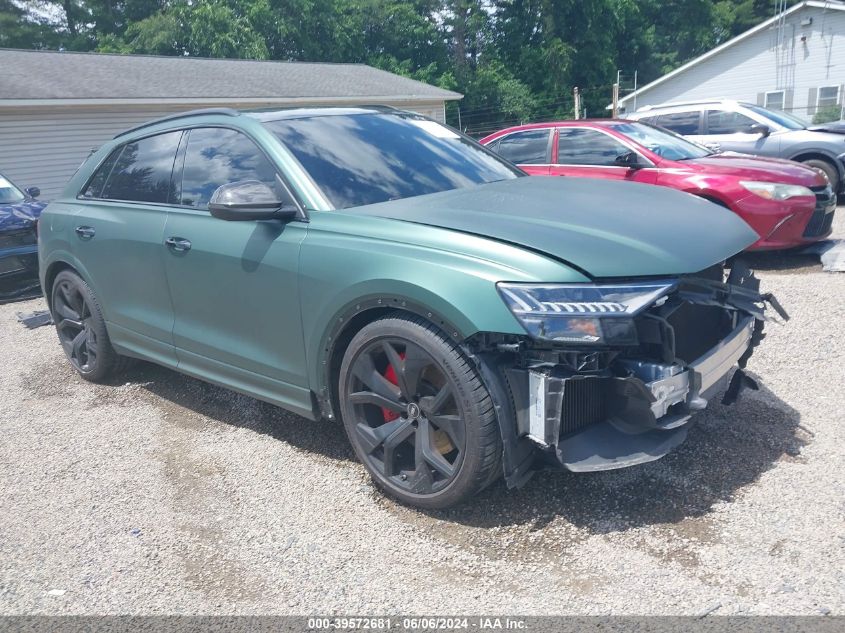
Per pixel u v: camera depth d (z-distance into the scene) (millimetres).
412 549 2971
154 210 4293
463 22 45812
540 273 2773
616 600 2568
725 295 3346
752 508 3041
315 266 3332
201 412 4551
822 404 3992
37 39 42344
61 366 5695
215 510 3385
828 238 8305
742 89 31672
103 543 3182
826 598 2490
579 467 2850
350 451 3852
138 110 18500
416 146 4176
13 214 8477
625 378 2816
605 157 8109
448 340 2938
